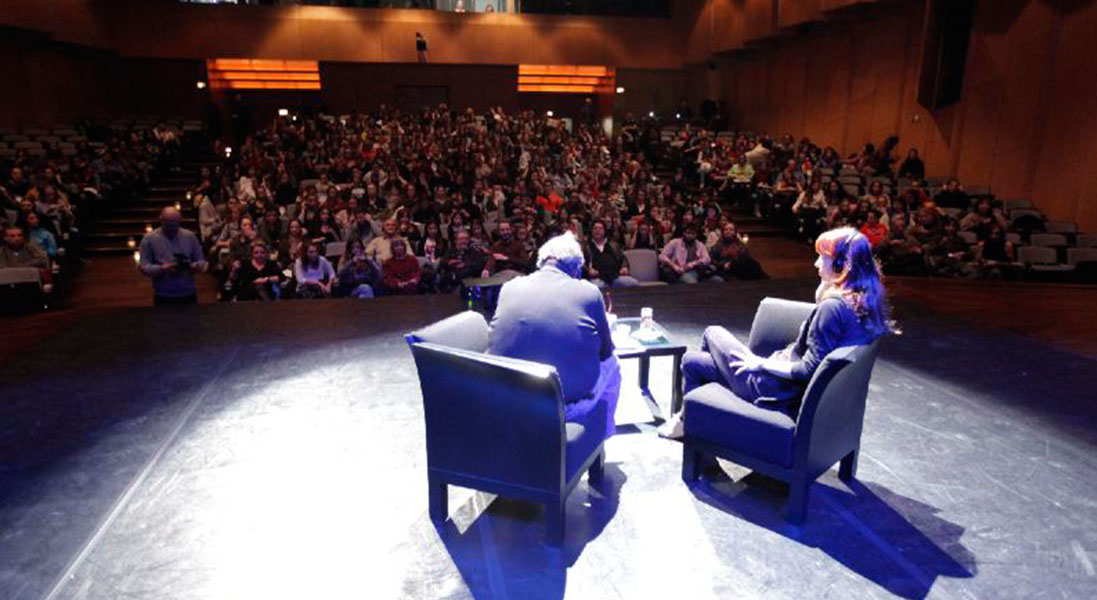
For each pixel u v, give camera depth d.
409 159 14.67
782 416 2.84
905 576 2.48
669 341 3.90
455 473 2.74
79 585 2.42
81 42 17.02
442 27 21.75
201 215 11.59
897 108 14.42
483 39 22.03
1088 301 6.81
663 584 2.45
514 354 2.83
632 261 7.82
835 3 13.99
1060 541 2.70
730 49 19.69
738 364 3.02
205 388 4.32
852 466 3.16
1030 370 4.68
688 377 3.37
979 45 12.09
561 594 2.40
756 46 18.97
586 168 15.19
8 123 15.01
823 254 2.89
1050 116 10.79
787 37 17.47
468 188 13.52
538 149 17.08
